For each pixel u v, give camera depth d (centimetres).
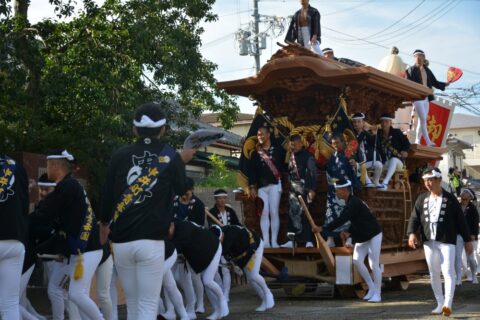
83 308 758
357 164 1302
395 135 1441
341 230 1291
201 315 1116
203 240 1010
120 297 1112
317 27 1492
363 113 1387
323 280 1306
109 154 1620
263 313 1112
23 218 693
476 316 1027
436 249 1027
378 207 1362
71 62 1689
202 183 2378
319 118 1374
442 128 1917
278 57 1356
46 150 1541
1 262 681
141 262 598
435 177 1010
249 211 1394
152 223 596
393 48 1773
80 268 752
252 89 1395
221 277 1279
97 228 768
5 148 1531
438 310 1052
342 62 1508
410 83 1452
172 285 969
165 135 1925
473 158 5903
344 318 1037
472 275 1652
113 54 1686
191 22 1873
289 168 1347
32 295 1384
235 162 3131
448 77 2012
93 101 1659
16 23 1587
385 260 1347
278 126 1401
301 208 1326
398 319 1010
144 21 1733
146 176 602
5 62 1531
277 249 1332
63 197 746
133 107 1694
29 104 1642
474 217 1614
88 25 1712
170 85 1828
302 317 1059
